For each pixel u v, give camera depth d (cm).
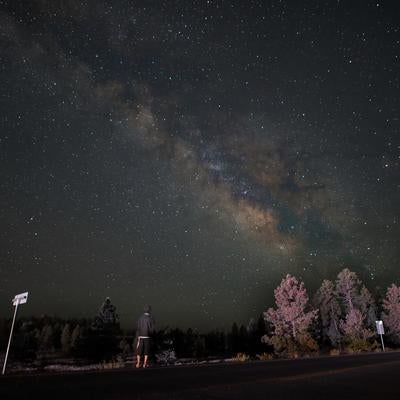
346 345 4034
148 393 569
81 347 4500
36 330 6994
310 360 1455
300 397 562
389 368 1071
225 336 6562
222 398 538
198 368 1023
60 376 774
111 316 4794
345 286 4628
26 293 1128
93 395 541
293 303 3578
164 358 3656
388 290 4900
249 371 949
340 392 618
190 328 5419
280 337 3294
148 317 1095
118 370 946
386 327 4878
